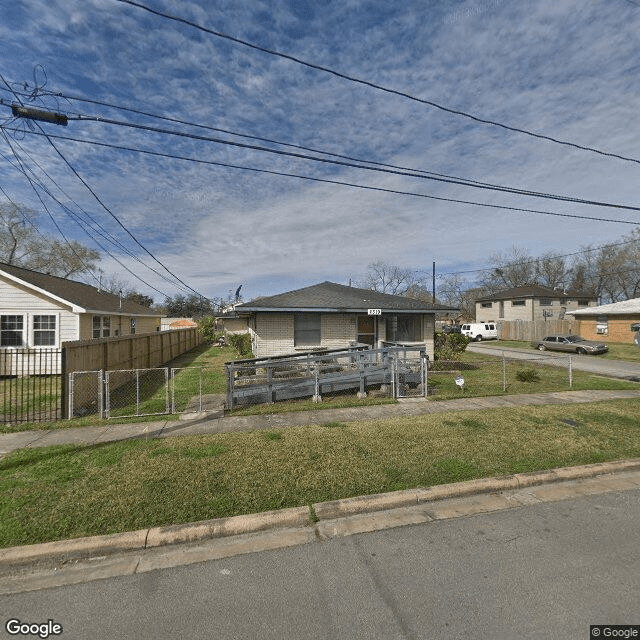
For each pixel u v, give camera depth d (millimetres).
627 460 5355
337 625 2562
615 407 8500
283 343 13391
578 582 2969
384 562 3268
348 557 3352
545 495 4531
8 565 3314
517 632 2480
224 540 3670
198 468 5078
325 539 3656
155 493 4383
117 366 11516
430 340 15102
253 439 6266
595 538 3602
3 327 13648
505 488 4676
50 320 14023
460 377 10078
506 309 41188
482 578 3029
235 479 4730
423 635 2465
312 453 5598
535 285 42844
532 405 8727
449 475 4836
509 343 31844
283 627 2557
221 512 3982
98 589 2998
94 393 9633
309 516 3957
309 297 14555
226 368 8805
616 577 3025
